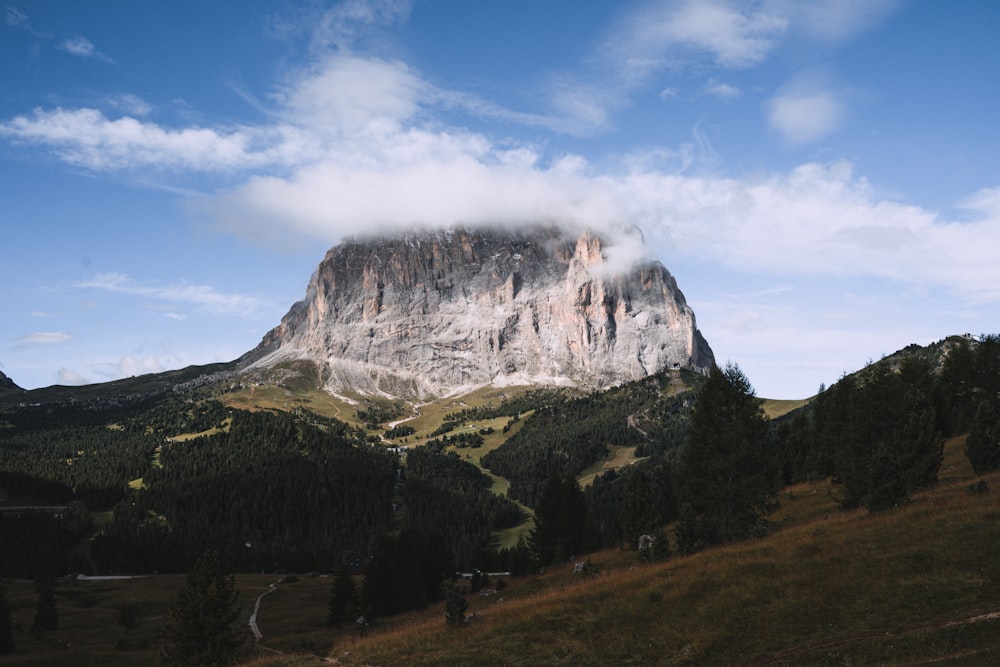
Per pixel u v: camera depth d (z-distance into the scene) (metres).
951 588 30.55
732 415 61.44
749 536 55.84
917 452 56.69
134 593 133.50
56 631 99.88
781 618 31.89
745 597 34.91
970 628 26.72
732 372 63.44
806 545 40.91
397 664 37.22
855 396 79.19
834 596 32.75
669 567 44.97
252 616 101.75
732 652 29.92
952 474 62.53
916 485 55.28
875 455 49.25
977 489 45.25
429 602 96.31
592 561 75.50
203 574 55.47
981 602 28.78
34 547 170.50
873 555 36.25
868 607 30.86
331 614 92.75
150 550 195.00
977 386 89.62
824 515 59.41
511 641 36.66
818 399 105.12
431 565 99.38
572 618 38.44
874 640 27.52
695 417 64.25
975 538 34.84
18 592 137.88
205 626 53.88
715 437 61.22
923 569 33.12
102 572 185.12
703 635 31.92
